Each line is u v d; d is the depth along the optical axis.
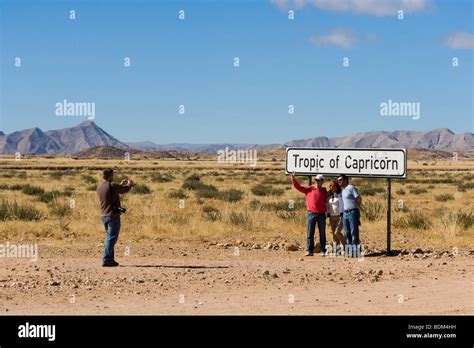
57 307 11.23
